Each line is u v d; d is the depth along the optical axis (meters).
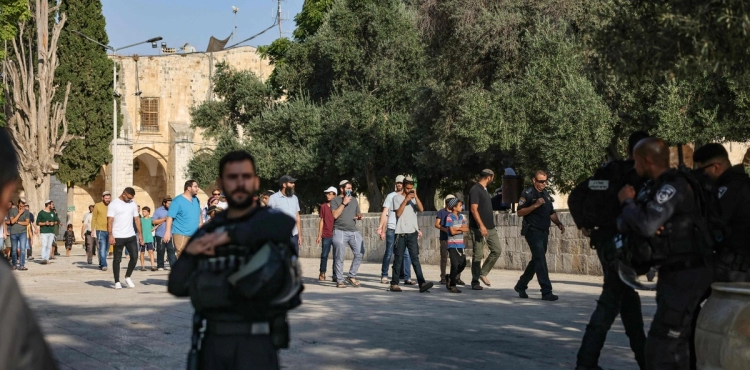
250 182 4.02
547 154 23.88
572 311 12.26
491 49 26.73
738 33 5.98
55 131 47.97
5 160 2.42
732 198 6.28
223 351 3.85
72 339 9.60
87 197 63.59
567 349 8.73
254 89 44.88
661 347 5.63
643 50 6.69
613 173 6.68
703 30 6.04
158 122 63.38
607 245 6.63
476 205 15.95
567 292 15.37
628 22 6.94
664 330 5.61
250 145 40.75
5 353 2.20
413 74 36.62
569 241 20.17
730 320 5.27
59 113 48.09
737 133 22.17
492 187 39.16
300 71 41.41
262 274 3.77
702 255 5.59
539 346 8.93
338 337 9.60
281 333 3.92
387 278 18.17
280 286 3.83
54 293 15.91
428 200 38.34
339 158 37.00
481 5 26.89
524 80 24.95
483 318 11.41
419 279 15.62
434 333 9.94
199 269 3.91
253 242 3.89
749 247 6.29
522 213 13.87
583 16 24.72
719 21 5.77
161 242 24.91
